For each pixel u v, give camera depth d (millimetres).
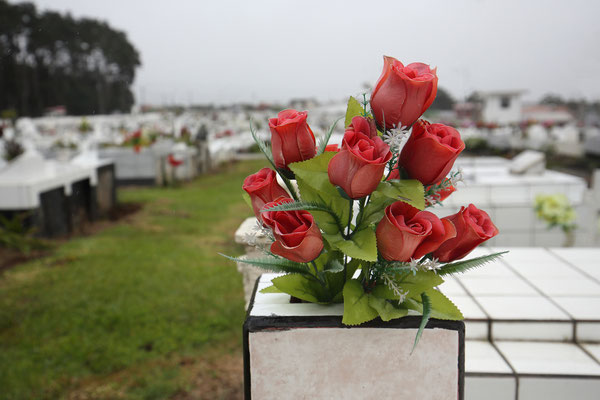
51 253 5000
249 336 867
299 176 855
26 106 44281
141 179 10203
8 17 42250
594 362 1521
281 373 873
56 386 2529
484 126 21578
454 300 1829
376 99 803
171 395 2451
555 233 4098
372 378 864
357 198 804
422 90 767
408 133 818
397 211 809
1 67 41969
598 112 30406
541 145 15055
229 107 62062
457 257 844
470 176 5094
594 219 4238
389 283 861
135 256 4934
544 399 1462
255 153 17719
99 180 7000
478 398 1483
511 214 4086
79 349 2912
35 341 3029
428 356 853
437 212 4090
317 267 962
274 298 1010
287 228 800
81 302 3646
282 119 874
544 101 53594
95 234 5926
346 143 747
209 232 6066
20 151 8344
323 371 867
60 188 5777
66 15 47531
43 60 46938
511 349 1616
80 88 48906
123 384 2555
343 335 857
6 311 3480
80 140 16094
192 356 2848
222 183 10609
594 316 1663
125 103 54750
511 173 5312
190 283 4094
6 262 4676
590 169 11789
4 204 5055
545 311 1716
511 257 2326
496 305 1777
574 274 2080
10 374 2643
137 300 3699
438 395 862
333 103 40562
